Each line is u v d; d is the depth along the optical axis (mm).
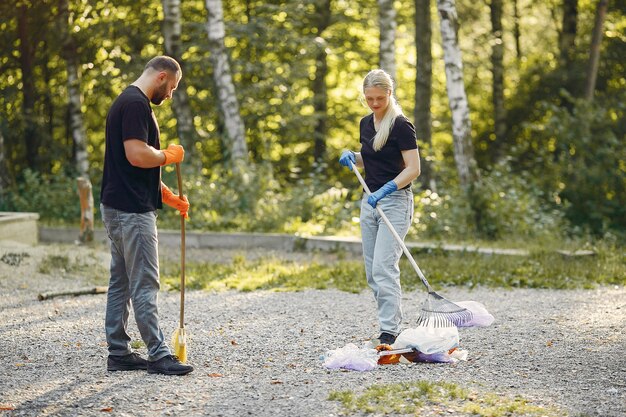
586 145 16859
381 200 6219
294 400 5020
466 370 5703
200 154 21391
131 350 5934
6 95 18984
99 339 6789
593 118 16875
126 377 5590
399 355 5918
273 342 6664
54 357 6184
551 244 12516
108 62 19828
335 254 12594
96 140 23484
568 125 16953
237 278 10109
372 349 5969
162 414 4797
